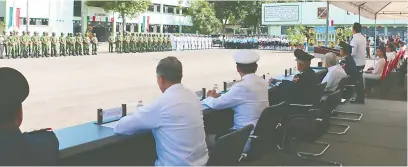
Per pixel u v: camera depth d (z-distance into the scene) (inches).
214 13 1711.4
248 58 149.5
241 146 108.0
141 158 138.3
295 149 199.8
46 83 438.0
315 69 341.1
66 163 104.2
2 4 1114.7
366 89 375.6
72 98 342.3
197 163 103.5
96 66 672.4
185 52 1206.9
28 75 510.0
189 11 1689.2
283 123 181.0
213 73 591.5
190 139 101.7
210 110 153.0
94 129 119.3
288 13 1326.3
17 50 852.6
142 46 1191.6
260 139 137.6
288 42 1393.9
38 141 78.7
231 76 552.7
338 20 1140.5
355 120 268.1
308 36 938.7
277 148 186.1
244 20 1792.6
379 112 295.6
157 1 1626.5
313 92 202.1
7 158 73.2
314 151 197.6
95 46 1030.4
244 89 147.6
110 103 321.7
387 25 1134.4
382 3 401.7
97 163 117.8
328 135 230.4
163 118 100.4
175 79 103.1
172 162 100.7
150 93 382.6
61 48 949.8
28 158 75.1
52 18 1282.0
